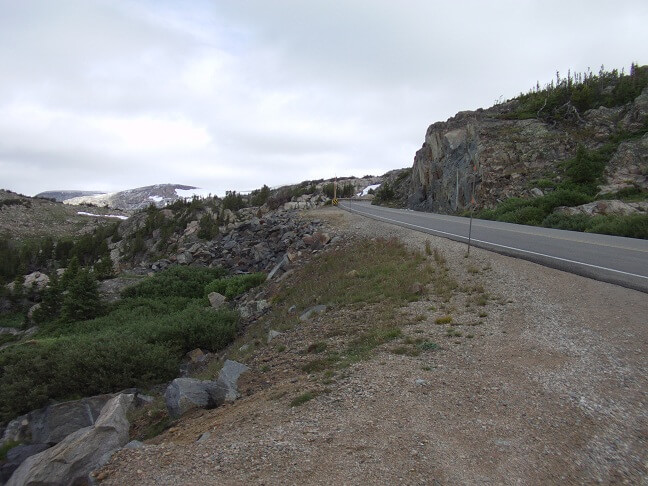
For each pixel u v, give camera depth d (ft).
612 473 11.76
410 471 12.14
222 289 74.54
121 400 25.85
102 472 13.99
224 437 15.33
